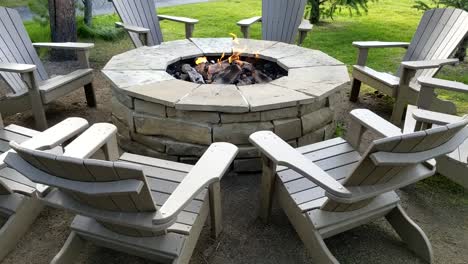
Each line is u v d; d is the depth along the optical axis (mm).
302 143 2393
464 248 1802
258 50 3148
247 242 1820
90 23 5273
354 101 3420
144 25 3658
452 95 3457
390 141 1151
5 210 1721
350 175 1321
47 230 1870
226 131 2170
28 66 2479
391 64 4219
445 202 2121
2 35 2777
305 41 5012
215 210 1723
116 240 1498
